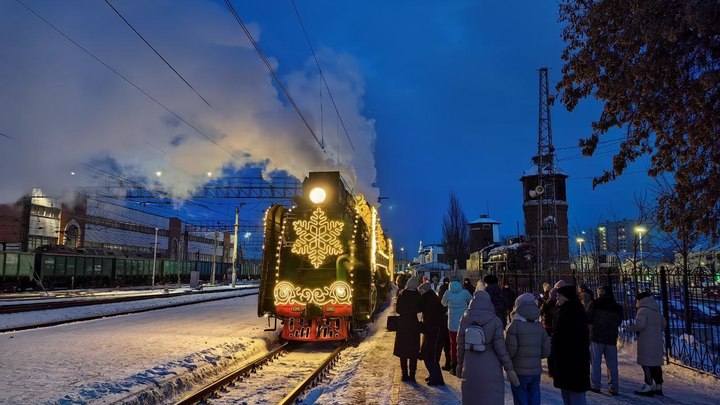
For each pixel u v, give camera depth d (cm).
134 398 732
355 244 1397
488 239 6694
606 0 762
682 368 1005
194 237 8088
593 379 834
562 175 4606
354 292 1316
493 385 552
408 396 776
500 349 555
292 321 1293
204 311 2156
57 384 777
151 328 1516
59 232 4769
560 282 1011
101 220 5500
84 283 4328
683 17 627
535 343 593
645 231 2352
